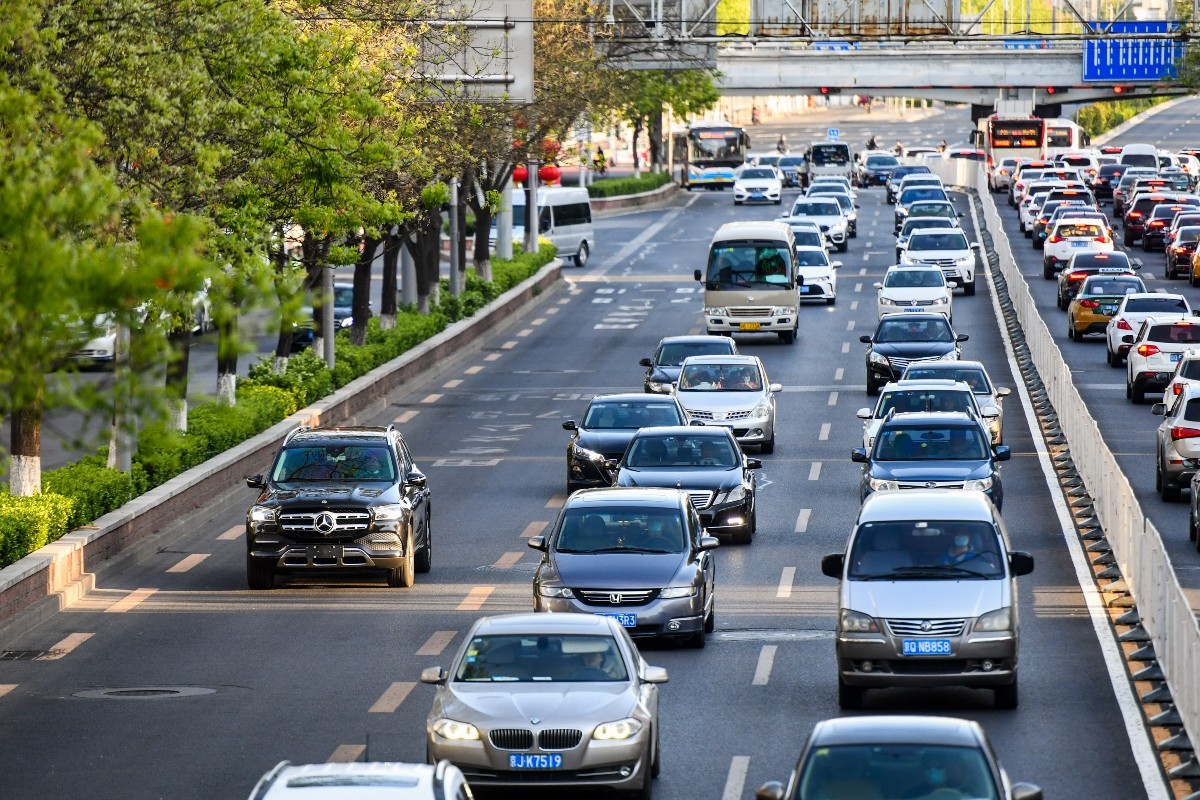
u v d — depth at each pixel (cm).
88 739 4116
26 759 3950
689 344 9762
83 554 5975
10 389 2964
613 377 11150
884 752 2755
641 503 5244
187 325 4875
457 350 12194
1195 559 5912
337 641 5144
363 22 7994
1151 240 17038
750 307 12225
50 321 2906
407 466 6256
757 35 12119
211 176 5462
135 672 4803
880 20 12238
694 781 3672
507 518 7106
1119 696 4312
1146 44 16662
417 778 2586
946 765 2728
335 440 6216
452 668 3669
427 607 5612
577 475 7531
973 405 7556
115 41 5075
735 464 6731
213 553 6594
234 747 4022
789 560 6203
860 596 4234
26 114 3822
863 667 4188
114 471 6581
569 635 3719
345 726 4194
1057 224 15475
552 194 17488
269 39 5650
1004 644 4147
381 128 7494
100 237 4347
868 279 15775
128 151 5178
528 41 8731
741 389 8606
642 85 15125
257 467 8125
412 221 10425
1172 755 3800
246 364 11388
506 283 14288
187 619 5484
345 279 16638
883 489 6438
